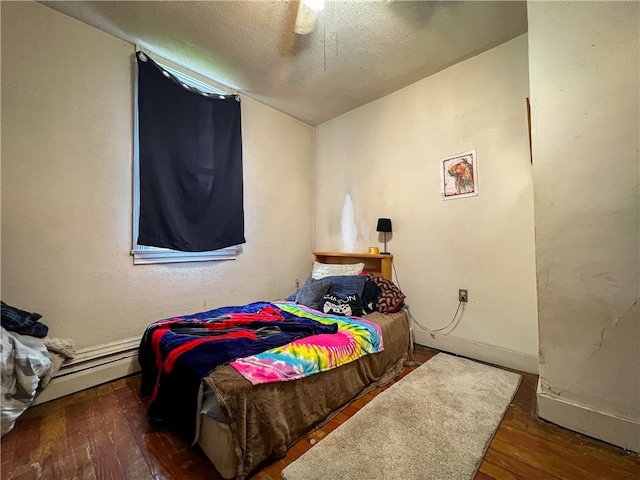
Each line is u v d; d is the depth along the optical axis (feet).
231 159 8.92
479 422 4.86
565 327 4.78
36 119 5.75
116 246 6.82
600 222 4.44
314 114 11.05
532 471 3.86
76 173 6.25
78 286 6.27
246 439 3.84
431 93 8.46
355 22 6.29
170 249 7.50
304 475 3.80
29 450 4.28
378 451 4.21
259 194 10.03
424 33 6.70
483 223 7.48
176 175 7.64
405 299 9.11
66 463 4.04
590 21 4.46
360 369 5.91
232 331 5.78
